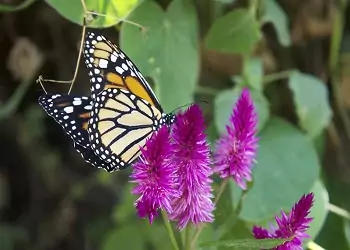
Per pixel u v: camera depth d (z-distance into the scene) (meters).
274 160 0.41
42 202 0.58
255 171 0.40
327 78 0.51
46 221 0.58
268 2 0.43
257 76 0.43
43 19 0.50
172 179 0.27
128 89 0.31
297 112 0.43
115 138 0.31
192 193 0.27
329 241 0.45
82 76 0.51
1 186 0.57
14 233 0.57
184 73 0.38
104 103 0.31
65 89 0.52
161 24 0.38
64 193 0.57
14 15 0.50
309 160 0.41
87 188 0.57
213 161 0.30
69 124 0.31
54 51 0.51
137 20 0.37
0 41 0.51
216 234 0.35
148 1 0.38
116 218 0.47
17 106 0.55
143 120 0.31
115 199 0.57
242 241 0.28
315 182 0.40
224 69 0.49
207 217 0.28
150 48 0.37
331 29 0.50
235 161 0.29
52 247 0.58
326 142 0.51
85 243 0.57
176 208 0.28
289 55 0.51
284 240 0.27
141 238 0.46
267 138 0.42
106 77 0.31
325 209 0.39
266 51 0.49
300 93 0.44
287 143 0.42
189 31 0.38
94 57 0.31
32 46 0.50
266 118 0.42
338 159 0.51
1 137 0.56
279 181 0.40
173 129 0.28
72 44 0.50
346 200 0.50
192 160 0.27
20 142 0.56
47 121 0.56
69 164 0.58
